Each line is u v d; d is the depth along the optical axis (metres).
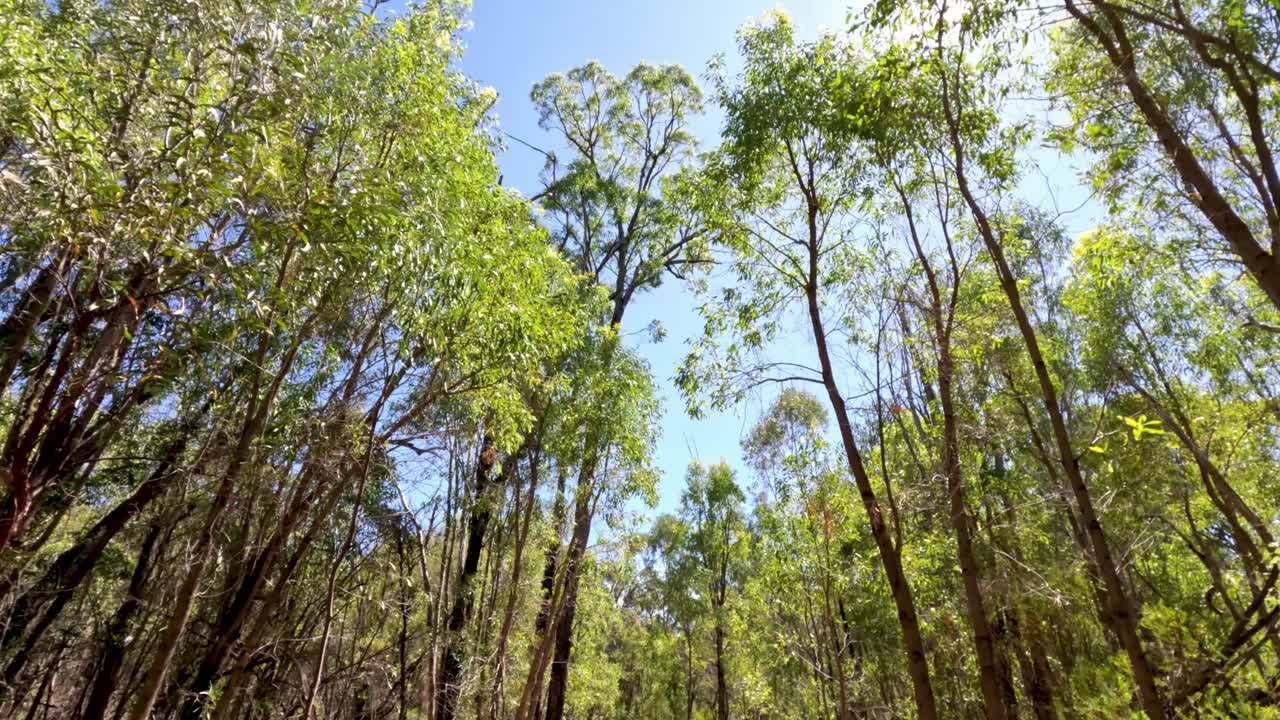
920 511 7.43
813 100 6.59
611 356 12.02
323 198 4.44
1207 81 5.12
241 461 5.65
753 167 6.96
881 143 6.32
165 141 3.95
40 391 5.23
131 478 7.40
